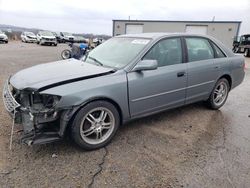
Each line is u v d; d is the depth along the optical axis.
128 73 3.41
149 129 3.91
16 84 3.07
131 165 2.90
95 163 2.92
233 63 4.94
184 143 3.48
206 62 4.43
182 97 4.16
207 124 4.19
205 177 2.72
